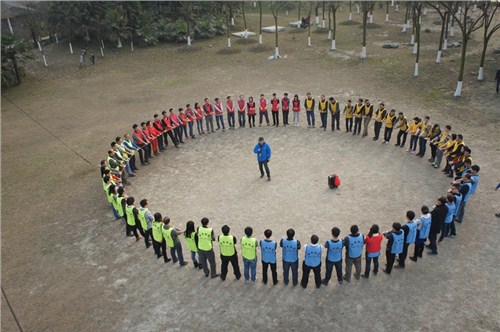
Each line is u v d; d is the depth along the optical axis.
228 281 10.78
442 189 14.12
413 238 10.27
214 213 13.77
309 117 19.78
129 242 12.78
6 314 10.19
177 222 13.41
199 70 31.47
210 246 10.41
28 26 40.94
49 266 11.90
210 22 41.69
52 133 22.19
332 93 24.27
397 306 9.53
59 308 10.27
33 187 16.78
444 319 9.09
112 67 34.16
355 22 44.00
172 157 18.31
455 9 33.72
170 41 40.44
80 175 17.44
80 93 28.61
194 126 21.69
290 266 10.20
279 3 54.75
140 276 11.19
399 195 13.94
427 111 20.59
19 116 25.17
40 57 37.19
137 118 23.11
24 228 13.95
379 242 9.98
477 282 10.06
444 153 14.87
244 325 9.31
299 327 9.15
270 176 15.88
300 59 32.06
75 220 14.20
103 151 19.47
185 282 10.84
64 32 38.31
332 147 17.86
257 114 22.34
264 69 30.28
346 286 10.27
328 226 12.60
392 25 42.59
